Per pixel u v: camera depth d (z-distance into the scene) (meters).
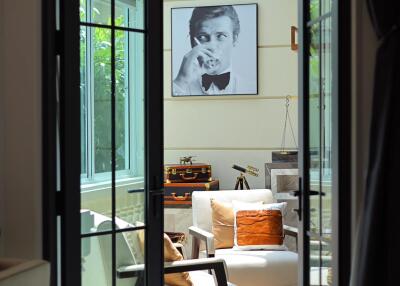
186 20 5.18
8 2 2.44
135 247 2.78
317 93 2.69
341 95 2.39
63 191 2.51
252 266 3.77
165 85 5.25
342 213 2.40
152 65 2.79
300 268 2.80
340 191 2.40
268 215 4.24
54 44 2.50
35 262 2.02
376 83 2.27
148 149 2.79
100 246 2.67
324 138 2.60
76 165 2.54
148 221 2.80
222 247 4.33
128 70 2.76
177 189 4.96
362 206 2.32
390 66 2.22
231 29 5.12
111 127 2.71
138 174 2.79
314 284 2.70
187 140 5.25
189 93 5.19
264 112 5.13
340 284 2.39
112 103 2.71
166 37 5.22
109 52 2.70
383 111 2.22
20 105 2.44
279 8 5.07
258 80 5.12
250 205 4.35
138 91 2.79
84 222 2.61
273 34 5.09
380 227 2.19
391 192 2.19
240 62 5.12
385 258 2.20
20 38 2.44
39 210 2.45
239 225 4.24
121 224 2.73
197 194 4.56
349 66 2.39
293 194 2.84
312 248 2.73
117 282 2.72
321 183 2.63
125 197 2.75
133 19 2.77
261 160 5.14
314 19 2.73
